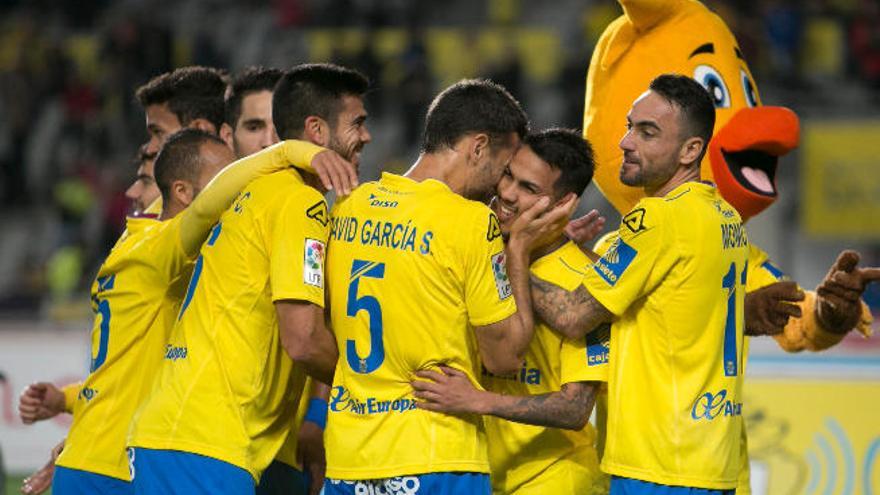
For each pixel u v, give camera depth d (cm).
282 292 1444
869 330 1817
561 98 5419
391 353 1426
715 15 1916
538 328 1548
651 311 1484
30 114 5691
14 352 3133
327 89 1535
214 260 1512
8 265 5325
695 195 1495
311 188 1486
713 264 1478
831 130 4359
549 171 1519
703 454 1476
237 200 1519
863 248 4312
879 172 4309
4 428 3091
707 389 1490
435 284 1409
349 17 5969
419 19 6184
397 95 5347
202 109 1997
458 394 1409
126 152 5481
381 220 1444
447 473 1409
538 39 5875
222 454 1468
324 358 1473
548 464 1569
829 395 2592
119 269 1677
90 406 1688
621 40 1859
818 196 4350
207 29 5897
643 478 1472
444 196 1432
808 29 5391
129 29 5656
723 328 1504
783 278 1816
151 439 1483
